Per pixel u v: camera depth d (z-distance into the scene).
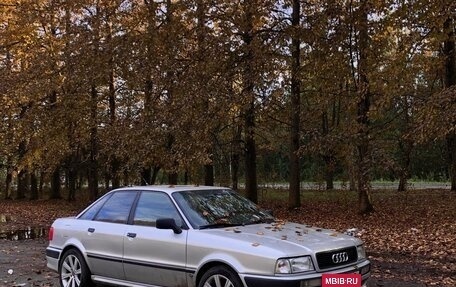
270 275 5.44
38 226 19.66
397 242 12.66
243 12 18.53
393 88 14.45
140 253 6.76
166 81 17.98
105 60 19.42
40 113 22.94
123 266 6.97
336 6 17.00
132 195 7.36
